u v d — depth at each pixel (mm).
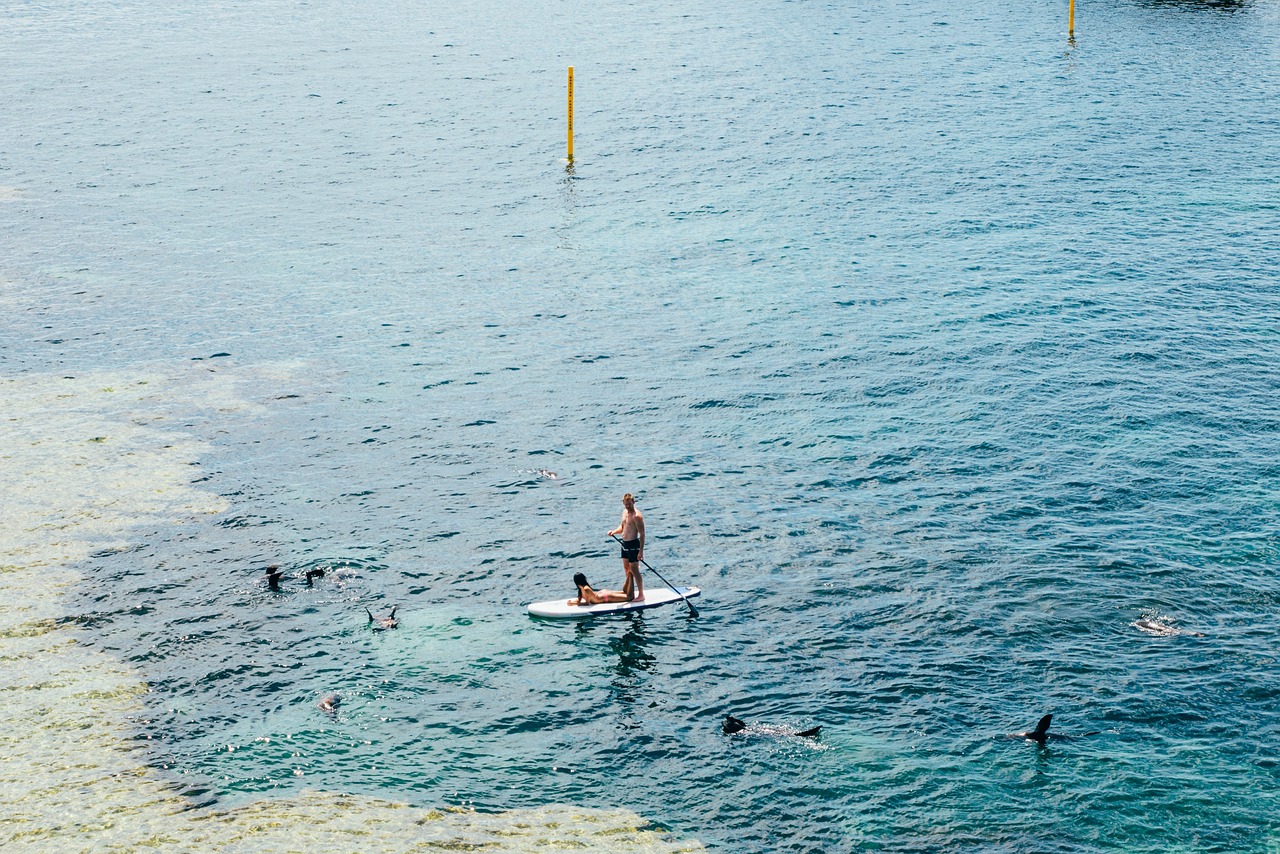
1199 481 39750
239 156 79438
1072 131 80125
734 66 100625
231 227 66375
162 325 53438
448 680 30828
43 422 44344
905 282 57062
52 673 30703
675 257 61094
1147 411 44438
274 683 30641
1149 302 53906
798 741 28328
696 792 26797
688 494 39906
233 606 33875
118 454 42156
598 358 50156
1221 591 33719
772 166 75062
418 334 52594
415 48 110875
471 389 47562
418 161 77875
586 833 25406
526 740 28594
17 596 33938
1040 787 26578
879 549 36500
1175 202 66562
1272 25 108938
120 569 35406
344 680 30750
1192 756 27406
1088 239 61625
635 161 76938
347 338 52188
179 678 30719
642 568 35875
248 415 45250
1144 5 119062
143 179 74875
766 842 25297
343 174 75500
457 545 37125
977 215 65562
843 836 25406
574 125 84875
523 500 39719
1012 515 38125
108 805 25922
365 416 45375
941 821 25719
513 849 24781
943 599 33875
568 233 64875
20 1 134000
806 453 42375
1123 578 34500
